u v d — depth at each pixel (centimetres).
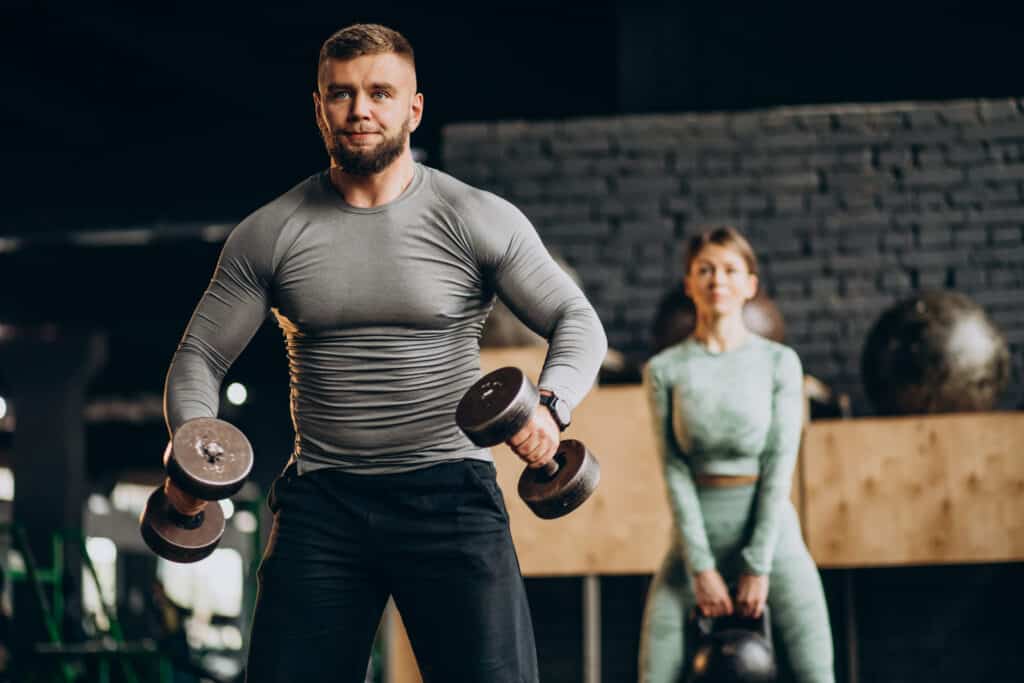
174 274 1589
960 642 654
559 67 1191
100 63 1269
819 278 727
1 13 1150
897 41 855
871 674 657
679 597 503
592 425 573
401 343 266
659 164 741
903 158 729
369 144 258
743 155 737
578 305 269
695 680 491
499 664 263
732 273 492
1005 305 718
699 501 492
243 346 274
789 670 526
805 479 571
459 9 1152
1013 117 725
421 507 264
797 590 490
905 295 723
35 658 984
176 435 252
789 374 488
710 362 491
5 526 1003
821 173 732
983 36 854
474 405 245
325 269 265
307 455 270
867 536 566
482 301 273
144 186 1392
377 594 270
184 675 1199
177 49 1173
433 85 1192
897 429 568
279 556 267
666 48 852
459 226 266
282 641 264
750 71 852
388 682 576
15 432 1656
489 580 264
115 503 2398
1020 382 711
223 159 1373
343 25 1164
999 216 722
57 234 1470
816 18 855
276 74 1219
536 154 748
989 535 561
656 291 736
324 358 268
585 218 743
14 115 1357
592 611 579
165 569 2348
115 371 1927
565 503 257
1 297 1611
